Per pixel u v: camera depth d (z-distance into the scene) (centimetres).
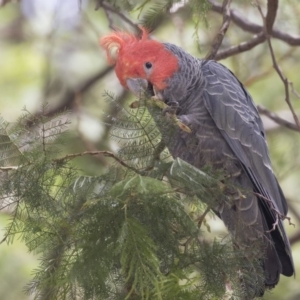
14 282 1223
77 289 629
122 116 624
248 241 693
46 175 621
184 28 1178
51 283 617
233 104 852
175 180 603
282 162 1279
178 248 608
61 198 612
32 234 629
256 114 899
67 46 1502
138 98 720
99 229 590
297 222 1364
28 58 1529
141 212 588
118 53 853
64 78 1461
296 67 1362
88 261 587
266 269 768
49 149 623
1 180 614
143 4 800
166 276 609
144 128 619
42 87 1473
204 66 888
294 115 888
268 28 904
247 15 1155
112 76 1480
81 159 1076
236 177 846
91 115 1284
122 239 564
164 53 838
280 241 808
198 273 642
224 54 998
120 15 952
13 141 619
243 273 637
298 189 1370
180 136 826
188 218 591
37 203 610
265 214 838
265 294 764
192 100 859
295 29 1165
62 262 622
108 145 1124
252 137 850
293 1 1129
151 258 566
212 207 638
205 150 844
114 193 566
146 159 618
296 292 1220
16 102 1472
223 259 615
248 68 1267
